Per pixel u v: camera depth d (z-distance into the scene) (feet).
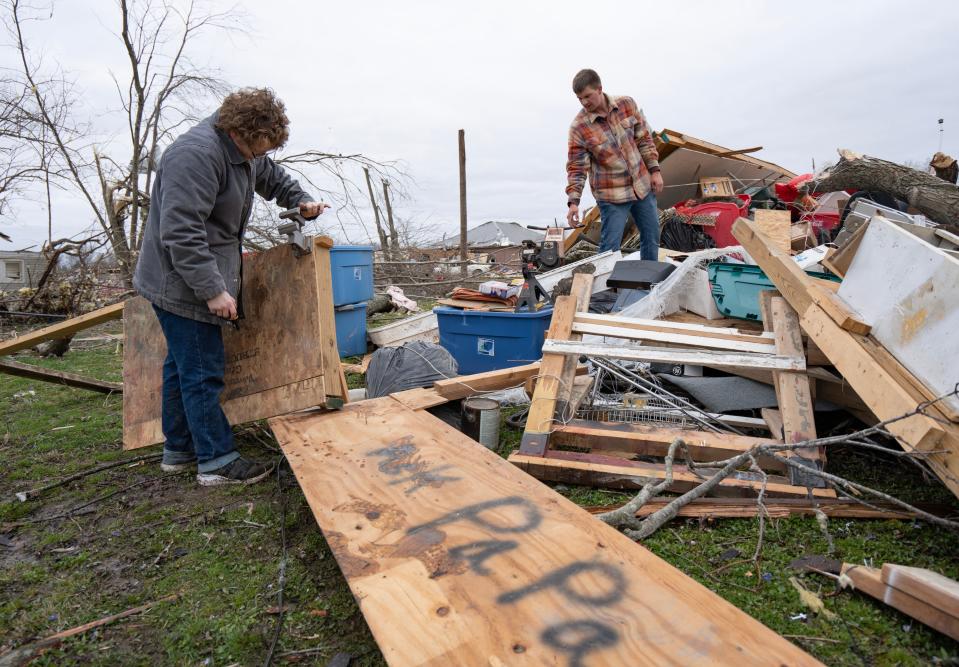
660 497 7.98
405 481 7.33
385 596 5.06
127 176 36.22
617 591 4.97
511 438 10.69
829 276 12.64
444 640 4.50
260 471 9.43
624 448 9.22
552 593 4.99
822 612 5.68
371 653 5.45
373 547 5.89
